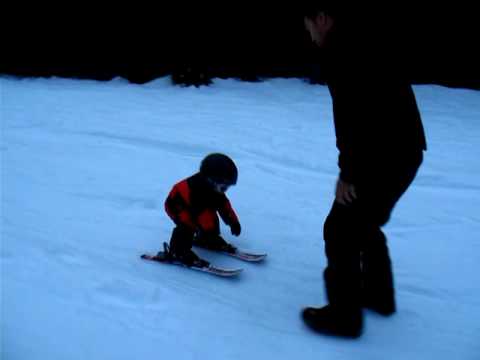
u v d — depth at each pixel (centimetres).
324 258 354
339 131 220
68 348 216
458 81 1113
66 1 995
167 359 220
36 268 288
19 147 554
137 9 1007
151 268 309
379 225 240
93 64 1040
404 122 217
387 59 212
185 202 295
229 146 611
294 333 258
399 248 380
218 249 339
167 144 604
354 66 207
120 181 475
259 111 809
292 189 490
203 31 1039
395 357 245
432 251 378
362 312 259
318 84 1067
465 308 300
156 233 365
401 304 297
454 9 1071
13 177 462
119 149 573
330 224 244
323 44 218
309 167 558
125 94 877
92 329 233
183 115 749
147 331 240
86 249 326
